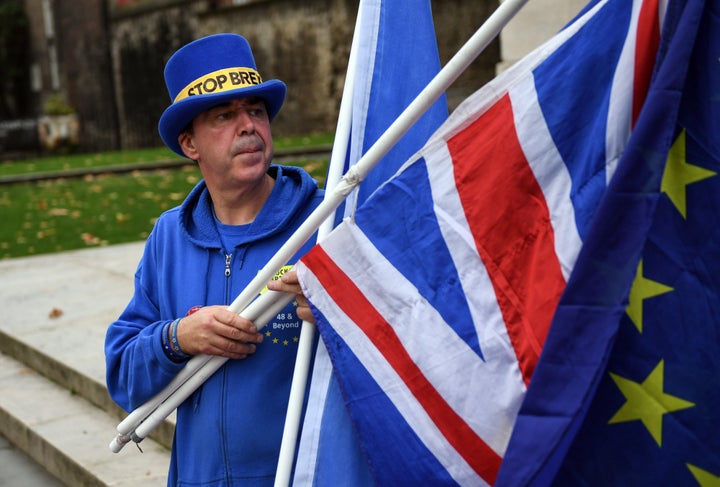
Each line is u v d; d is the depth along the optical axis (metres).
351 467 1.96
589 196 1.63
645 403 1.55
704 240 1.51
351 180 1.85
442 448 1.77
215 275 2.18
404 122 1.77
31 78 36.31
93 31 30.88
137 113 29.86
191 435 2.17
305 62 20.30
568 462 1.61
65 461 4.20
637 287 1.54
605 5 1.65
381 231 1.88
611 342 1.49
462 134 1.80
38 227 9.77
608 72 1.64
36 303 6.39
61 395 5.03
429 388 1.79
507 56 7.46
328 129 20.12
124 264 7.42
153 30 28.22
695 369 1.53
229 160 2.08
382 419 1.83
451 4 17.48
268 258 2.16
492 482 1.72
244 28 21.52
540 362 1.54
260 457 2.10
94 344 5.36
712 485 1.53
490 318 1.74
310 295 1.92
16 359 5.73
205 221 2.21
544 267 1.67
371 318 1.87
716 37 1.49
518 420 1.55
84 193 12.12
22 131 28.55
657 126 1.47
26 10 35.66
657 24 1.58
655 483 1.56
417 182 1.85
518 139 1.72
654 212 1.50
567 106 1.68
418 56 2.15
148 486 3.75
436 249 1.82
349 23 19.45
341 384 1.88
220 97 2.01
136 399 2.16
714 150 1.50
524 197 1.71
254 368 2.12
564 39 1.69
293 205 2.17
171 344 2.07
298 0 20.14
